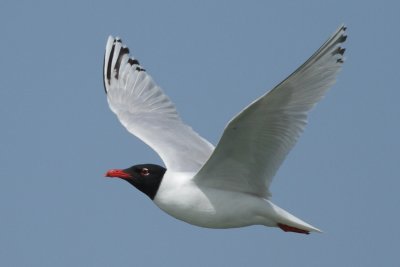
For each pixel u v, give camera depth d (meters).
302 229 13.94
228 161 13.40
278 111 12.68
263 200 13.78
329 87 12.64
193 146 15.45
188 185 13.88
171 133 15.75
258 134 12.95
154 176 14.14
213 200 13.78
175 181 14.04
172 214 14.14
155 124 15.98
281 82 12.20
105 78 16.95
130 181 14.22
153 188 14.13
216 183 13.78
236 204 13.78
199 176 13.73
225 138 12.93
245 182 13.70
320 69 12.52
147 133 15.69
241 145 13.11
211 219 13.91
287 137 12.98
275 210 13.73
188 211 13.93
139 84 16.81
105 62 17.11
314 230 13.62
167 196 14.02
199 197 13.80
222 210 13.80
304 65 12.20
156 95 16.58
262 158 13.30
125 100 16.62
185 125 16.05
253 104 12.34
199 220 13.98
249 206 13.77
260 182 13.62
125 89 16.78
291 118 12.83
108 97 16.70
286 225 13.91
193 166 14.87
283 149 13.08
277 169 13.27
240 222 13.93
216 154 13.25
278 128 12.91
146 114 16.28
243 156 13.30
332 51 12.47
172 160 14.90
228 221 13.91
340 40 12.45
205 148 15.50
